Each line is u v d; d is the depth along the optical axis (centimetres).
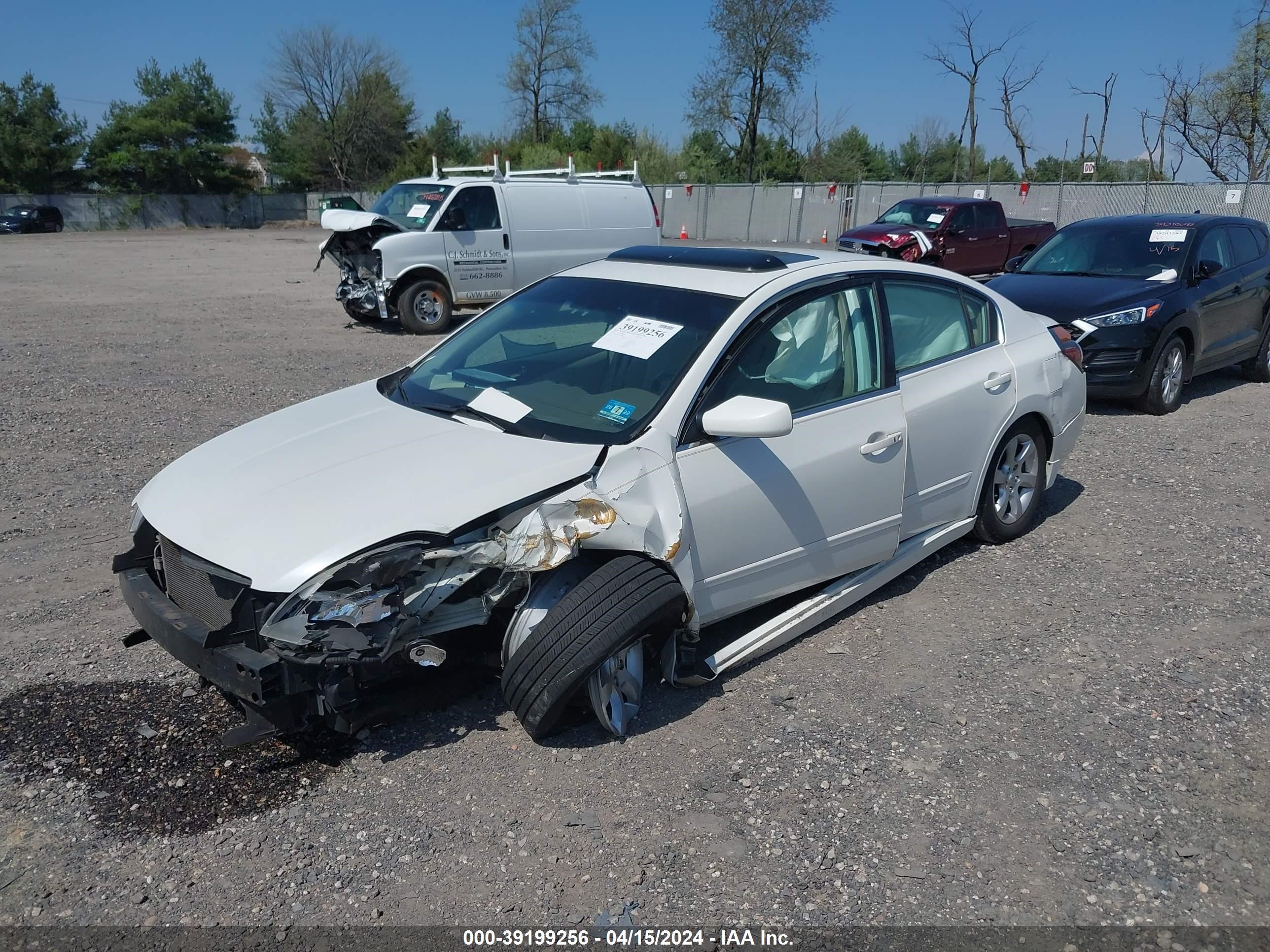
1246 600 486
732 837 309
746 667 416
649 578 342
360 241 1330
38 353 1121
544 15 5866
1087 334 859
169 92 5972
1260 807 326
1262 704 389
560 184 1438
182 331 1324
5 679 392
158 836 304
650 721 372
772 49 4372
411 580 317
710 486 372
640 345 403
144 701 378
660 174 4584
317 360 1102
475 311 1523
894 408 445
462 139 6781
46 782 329
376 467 354
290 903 279
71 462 689
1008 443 529
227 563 315
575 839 306
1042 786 337
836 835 310
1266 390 1008
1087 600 486
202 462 385
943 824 316
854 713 380
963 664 420
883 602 483
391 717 342
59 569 504
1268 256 1023
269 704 306
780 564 405
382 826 311
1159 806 326
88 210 5506
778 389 404
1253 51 3147
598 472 347
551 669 327
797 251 480
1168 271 909
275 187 6794
